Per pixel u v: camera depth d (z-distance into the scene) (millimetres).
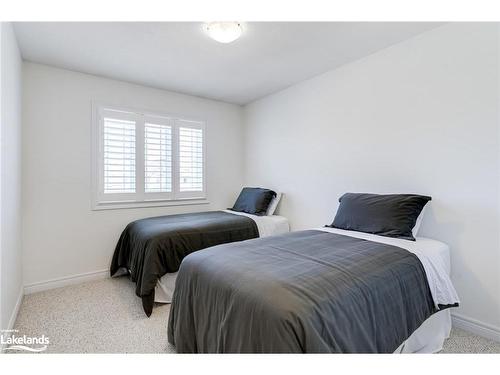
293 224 3408
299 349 971
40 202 2650
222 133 4066
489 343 1781
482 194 1877
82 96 2883
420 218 2078
